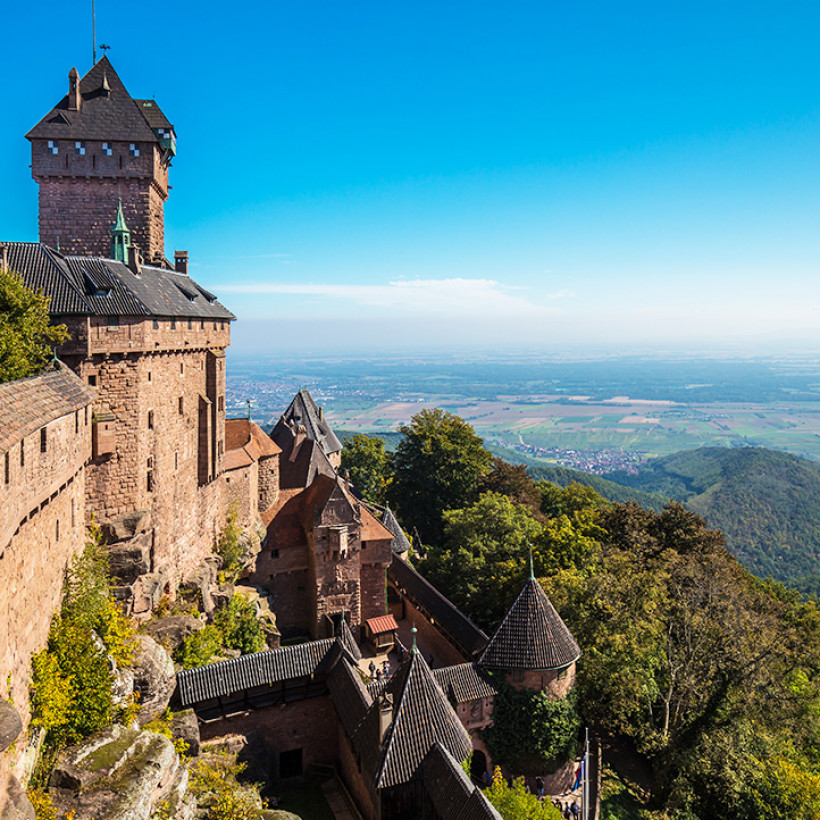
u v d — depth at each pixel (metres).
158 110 53.34
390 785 29.83
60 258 34.84
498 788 32.25
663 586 49.19
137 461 35.88
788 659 44.44
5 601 18.94
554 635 41.12
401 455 98.75
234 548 50.19
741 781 39.56
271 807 35.94
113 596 32.84
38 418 21.86
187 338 42.41
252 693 38.47
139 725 29.80
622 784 44.09
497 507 69.75
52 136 47.75
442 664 52.62
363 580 57.69
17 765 19.50
